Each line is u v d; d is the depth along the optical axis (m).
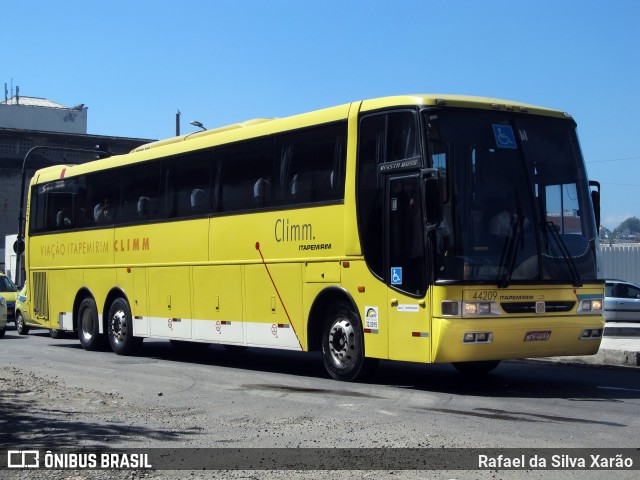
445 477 7.04
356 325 12.72
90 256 19.81
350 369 12.88
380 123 12.35
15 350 20.25
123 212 18.67
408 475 7.10
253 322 14.70
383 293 12.11
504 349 11.43
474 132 11.80
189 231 16.45
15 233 60.44
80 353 19.34
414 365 16.08
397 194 11.97
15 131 60.25
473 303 11.22
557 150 12.50
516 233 11.70
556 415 9.91
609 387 12.58
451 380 13.50
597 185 13.05
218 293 15.59
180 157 16.91
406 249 11.77
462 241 11.31
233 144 15.44
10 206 60.34
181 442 8.55
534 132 12.34
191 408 10.71
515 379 13.64
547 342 11.76
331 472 7.24
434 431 8.95
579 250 12.25
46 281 21.69
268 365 16.52
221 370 15.42
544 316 11.73
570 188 12.46
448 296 11.17
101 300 19.36
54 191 21.59
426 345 11.37
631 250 36.75
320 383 13.09
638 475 7.09
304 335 13.56
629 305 29.94
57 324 21.11
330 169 13.17
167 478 7.17
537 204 12.02
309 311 13.44
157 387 12.81
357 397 11.50
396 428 9.15
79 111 71.44
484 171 11.73
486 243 11.48
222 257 15.51
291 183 13.95
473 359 11.25
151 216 17.69
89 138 62.53
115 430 9.18
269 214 14.38
